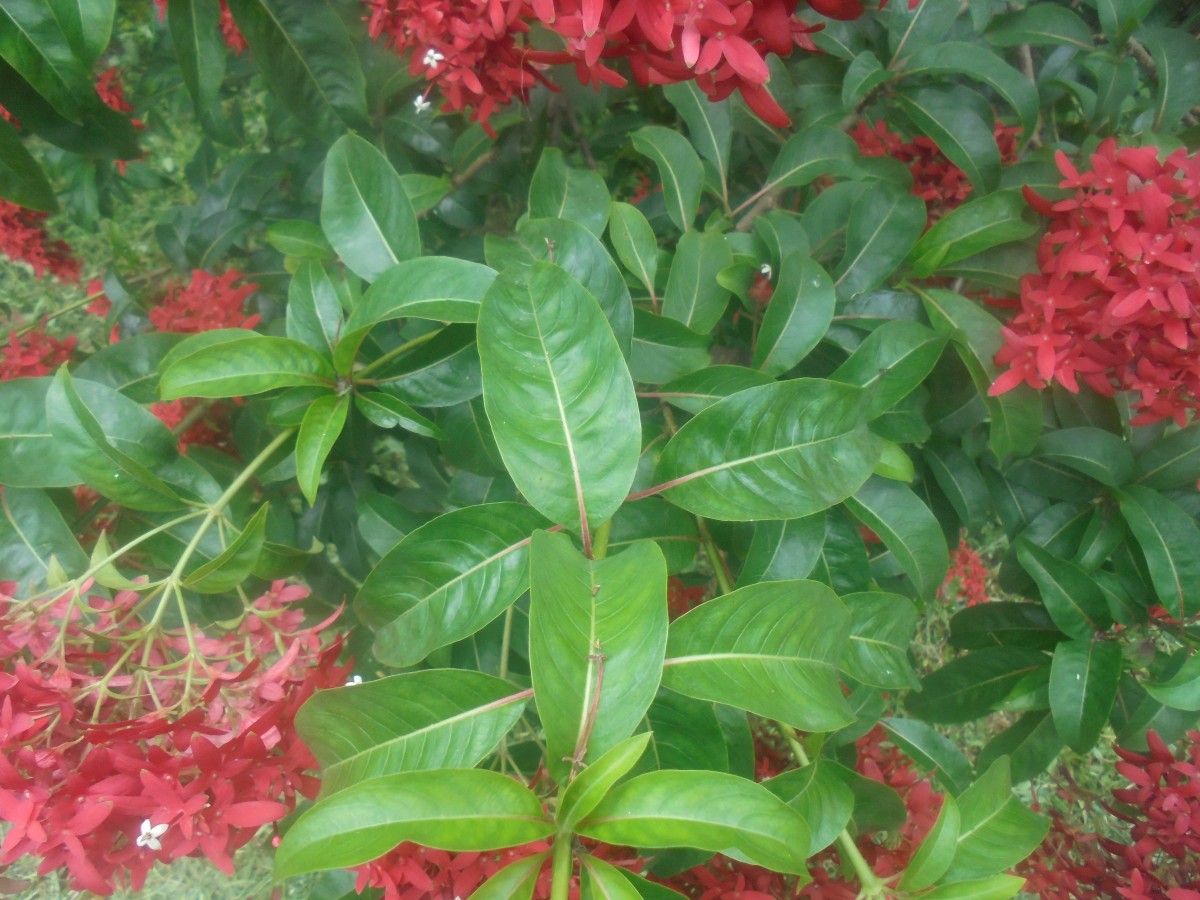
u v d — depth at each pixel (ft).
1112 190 1.69
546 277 1.25
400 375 1.56
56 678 1.32
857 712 1.79
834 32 2.30
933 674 2.30
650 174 3.63
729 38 1.33
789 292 1.74
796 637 1.25
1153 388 1.84
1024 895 2.78
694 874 1.82
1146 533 2.00
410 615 1.38
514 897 1.03
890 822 1.77
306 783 1.38
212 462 2.39
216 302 2.67
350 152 1.61
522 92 1.96
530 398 1.24
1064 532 2.27
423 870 1.34
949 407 2.15
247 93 4.93
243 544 1.39
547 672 1.08
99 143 1.95
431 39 1.90
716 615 1.24
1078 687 1.94
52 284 4.92
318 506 2.86
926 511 1.81
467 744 1.21
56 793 1.27
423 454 2.92
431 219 3.31
